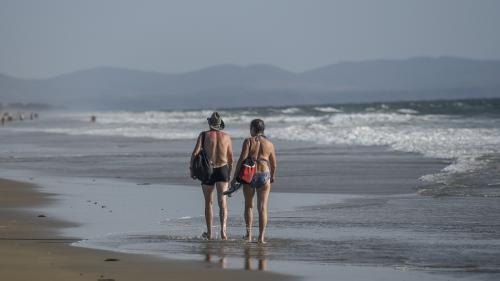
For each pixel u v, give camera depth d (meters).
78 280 24.12
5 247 30.12
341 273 25.52
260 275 25.17
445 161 65.44
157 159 78.25
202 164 32.56
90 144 109.19
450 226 34.78
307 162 70.44
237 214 39.94
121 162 75.75
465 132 103.19
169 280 24.36
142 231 34.50
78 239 32.31
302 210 41.06
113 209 42.00
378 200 44.19
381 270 26.03
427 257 28.12
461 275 25.23
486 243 30.72
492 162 61.28
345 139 99.75
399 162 66.69
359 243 31.06
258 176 31.89
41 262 27.00
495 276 25.06
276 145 95.81
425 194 45.78
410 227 34.75
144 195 48.47
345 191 49.19
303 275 25.27
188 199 46.28
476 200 42.59
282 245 30.91
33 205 43.78
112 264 26.73
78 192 50.41
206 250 29.78
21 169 70.50
